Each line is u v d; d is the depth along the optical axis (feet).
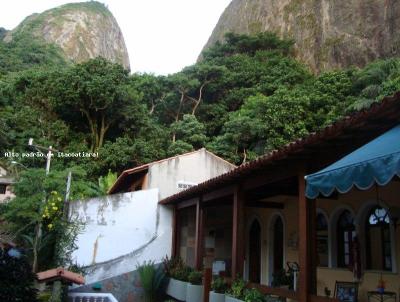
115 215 56.29
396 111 18.74
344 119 20.67
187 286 42.75
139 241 56.39
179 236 57.26
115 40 403.13
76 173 59.98
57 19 355.56
